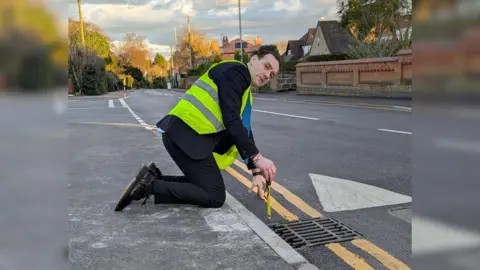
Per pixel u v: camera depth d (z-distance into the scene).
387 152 6.86
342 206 4.24
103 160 6.31
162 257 2.86
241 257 2.85
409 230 3.55
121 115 14.78
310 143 8.01
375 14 28.14
